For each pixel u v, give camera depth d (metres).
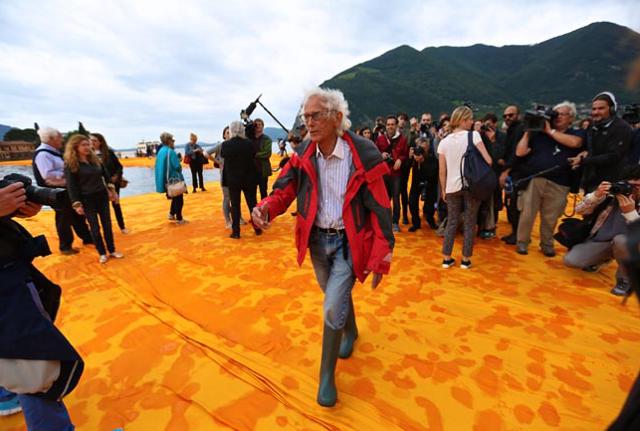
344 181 1.93
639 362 2.32
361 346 2.60
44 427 1.64
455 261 4.10
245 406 2.08
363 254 1.94
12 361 1.49
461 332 2.72
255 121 5.93
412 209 5.39
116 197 5.56
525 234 4.16
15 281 1.51
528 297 3.20
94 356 2.57
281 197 2.08
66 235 4.83
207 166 23.12
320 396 2.05
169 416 2.04
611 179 3.55
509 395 2.10
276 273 3.98
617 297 3.14
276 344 2.65
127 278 3.96
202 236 5.54
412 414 1.99
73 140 4.04
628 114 4.12
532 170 3.94
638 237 0.86
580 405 2.01
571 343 2.53
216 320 3.01
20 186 1.50
